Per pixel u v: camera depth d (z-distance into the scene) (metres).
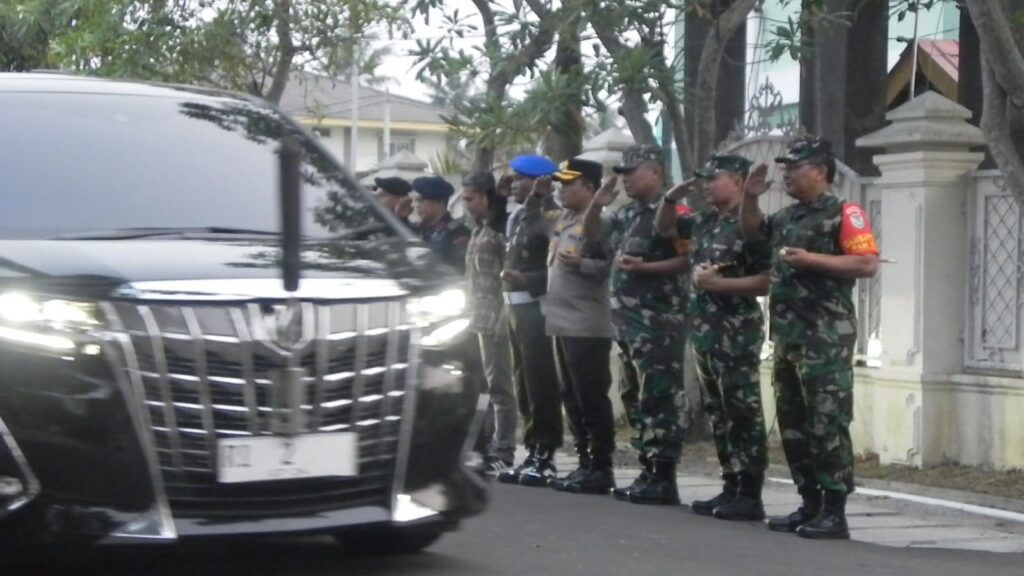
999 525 9.89
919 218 11.70
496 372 11.77
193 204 7.59
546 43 12.44
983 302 11.59
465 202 11.87
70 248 6.84
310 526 6.62
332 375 6.70
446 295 7.20
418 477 6.96
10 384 6.28
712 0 12.81
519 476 11.38
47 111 7.94
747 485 9.70
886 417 12.08
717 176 9.48
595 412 10.76
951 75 17.97
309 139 8.52
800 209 8.95
